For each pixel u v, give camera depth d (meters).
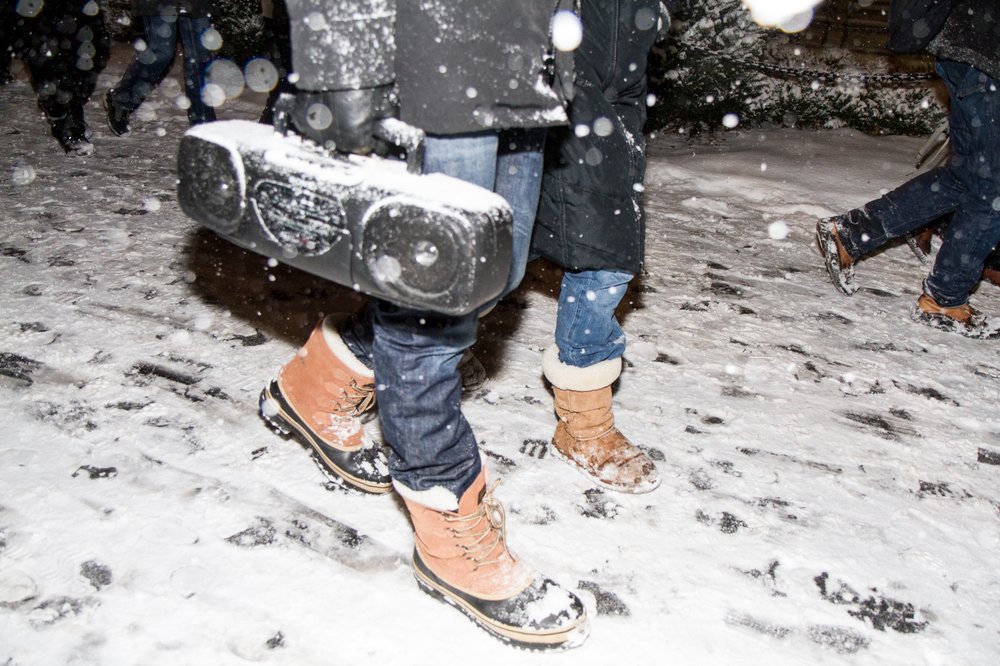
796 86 7.91
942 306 3.79
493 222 1.33
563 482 2.46
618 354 2.39
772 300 3.98
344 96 1.32
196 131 1.54
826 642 2.00
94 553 2.01
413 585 2.03
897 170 6.40
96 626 1.81
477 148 1.53
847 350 3.53
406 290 1.38
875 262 4.56
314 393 2.25
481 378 2.92
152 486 2.26
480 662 1.85
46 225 4.03
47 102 5.14
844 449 2.80
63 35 5.01
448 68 1.36
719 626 2.01
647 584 2.11
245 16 8.61
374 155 1.54
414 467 1.80
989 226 3.51
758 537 2.33
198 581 1.96
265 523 2.17
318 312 3.35
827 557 2.28
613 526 2.31
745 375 3.23
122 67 8.15
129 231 4.04
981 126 3.31
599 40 1.87
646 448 2.69
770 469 2.65
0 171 4.81
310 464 2.43
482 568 1.91
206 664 1.75
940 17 3.14
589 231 1.99
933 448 2.86
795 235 4.96
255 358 2.98
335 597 1.97
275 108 1.50
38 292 3.32
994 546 2.40
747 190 5.73
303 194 1.42
